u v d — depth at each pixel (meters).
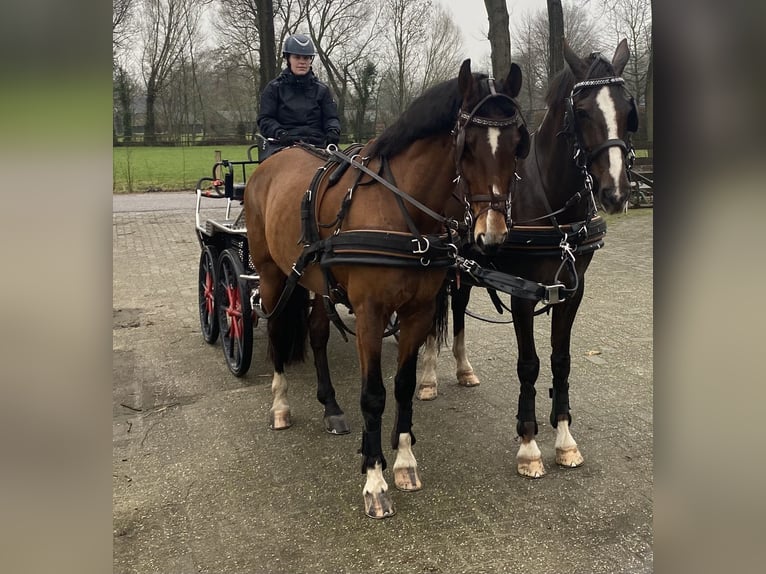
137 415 4.12
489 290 3.87
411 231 2.86
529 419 3.29
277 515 2.97
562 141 3.16
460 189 2.82
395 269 2.83
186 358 5.24
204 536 2.81
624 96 2.96
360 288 2.90
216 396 4.44
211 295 5.37
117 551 2.70
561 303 3.33
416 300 2.96
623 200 2.83
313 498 3.11
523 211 3.36
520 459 3.30
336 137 4.63
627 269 8.19
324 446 3.68
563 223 3.30
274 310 3.79
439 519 2.91
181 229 11.30
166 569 2.59
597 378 4.57
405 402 3.18
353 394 4.47
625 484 3.17
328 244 3.01
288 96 4.64
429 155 2.84
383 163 2.98
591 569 2.54
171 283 7.85
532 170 3.37
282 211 3.60
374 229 2.89
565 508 2.97
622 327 5.79
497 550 2.67
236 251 4.89
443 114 2.76
